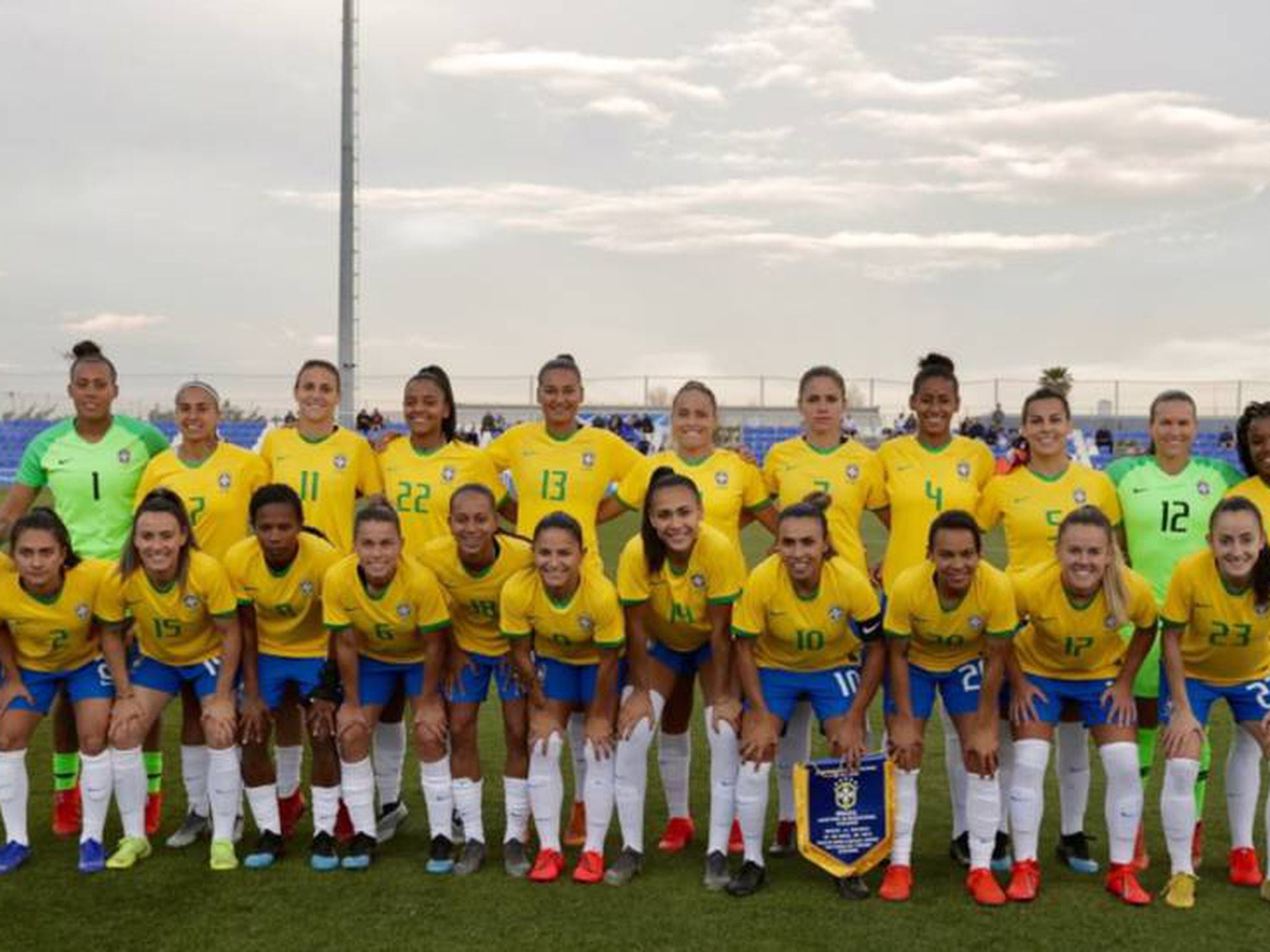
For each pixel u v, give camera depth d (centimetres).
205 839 602
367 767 564
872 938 478
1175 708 531
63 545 551
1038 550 604
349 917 497
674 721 594
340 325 2405
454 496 541
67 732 605
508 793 562
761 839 548
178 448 664
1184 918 499
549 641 555
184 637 565
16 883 537
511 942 471
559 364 645
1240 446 594
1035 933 484
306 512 652
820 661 550
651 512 528
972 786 532
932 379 622
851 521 636
